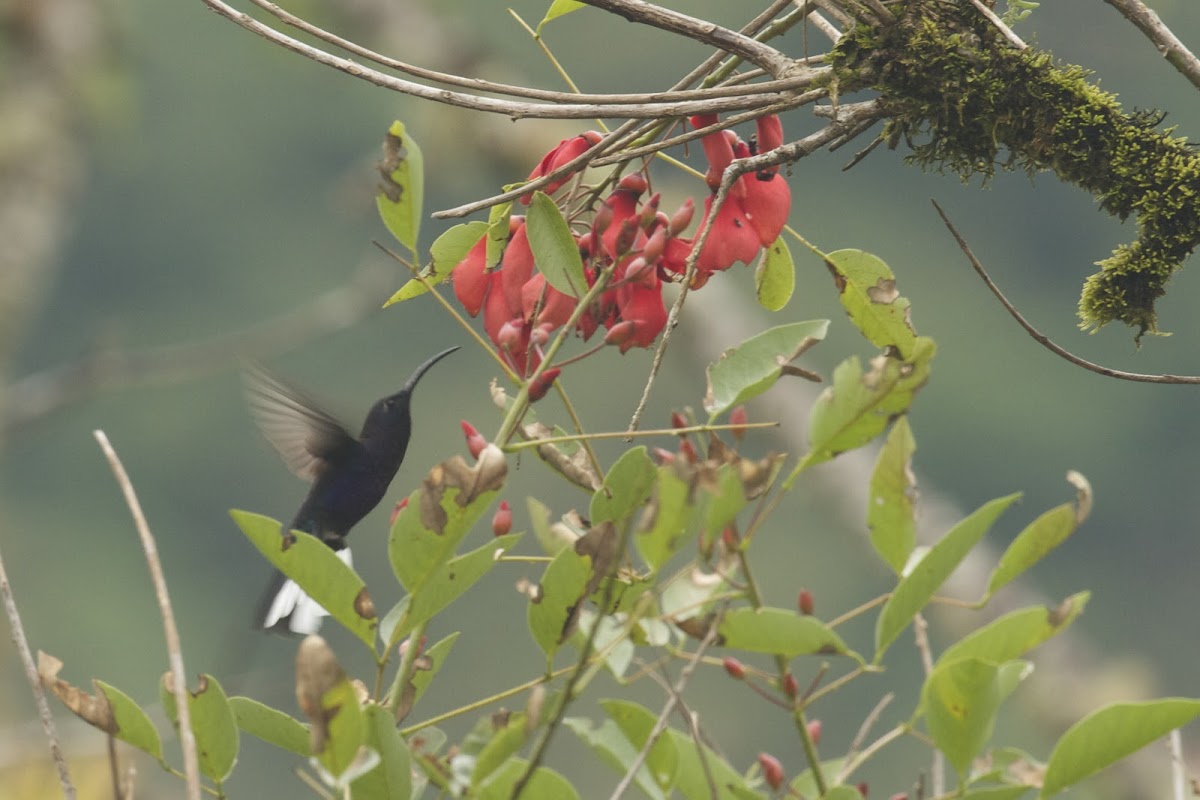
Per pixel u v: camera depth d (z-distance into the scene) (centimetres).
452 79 419
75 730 707
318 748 320
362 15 1403
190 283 3572
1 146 1472
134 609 3181
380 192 434
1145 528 2964
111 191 3469
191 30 3475
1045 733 1030
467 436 401
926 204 3089
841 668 1869
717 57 454
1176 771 404
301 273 3566
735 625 386
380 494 574
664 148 427
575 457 434
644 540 354
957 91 429
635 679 403
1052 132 430
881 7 429
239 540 3325
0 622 1406
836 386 392
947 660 392
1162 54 416
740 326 1160
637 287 420
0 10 1514
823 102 436
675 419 399
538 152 1328
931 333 3072
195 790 328
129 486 346
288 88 3416
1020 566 392
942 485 3084
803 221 3125
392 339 3153
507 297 437
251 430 571
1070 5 1119
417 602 380
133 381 1232
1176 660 2697
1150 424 3050
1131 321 439
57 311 3525
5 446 1213
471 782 358
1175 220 429
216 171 3581
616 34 2975
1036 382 3022
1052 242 3061
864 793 403
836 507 1059
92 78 1534
